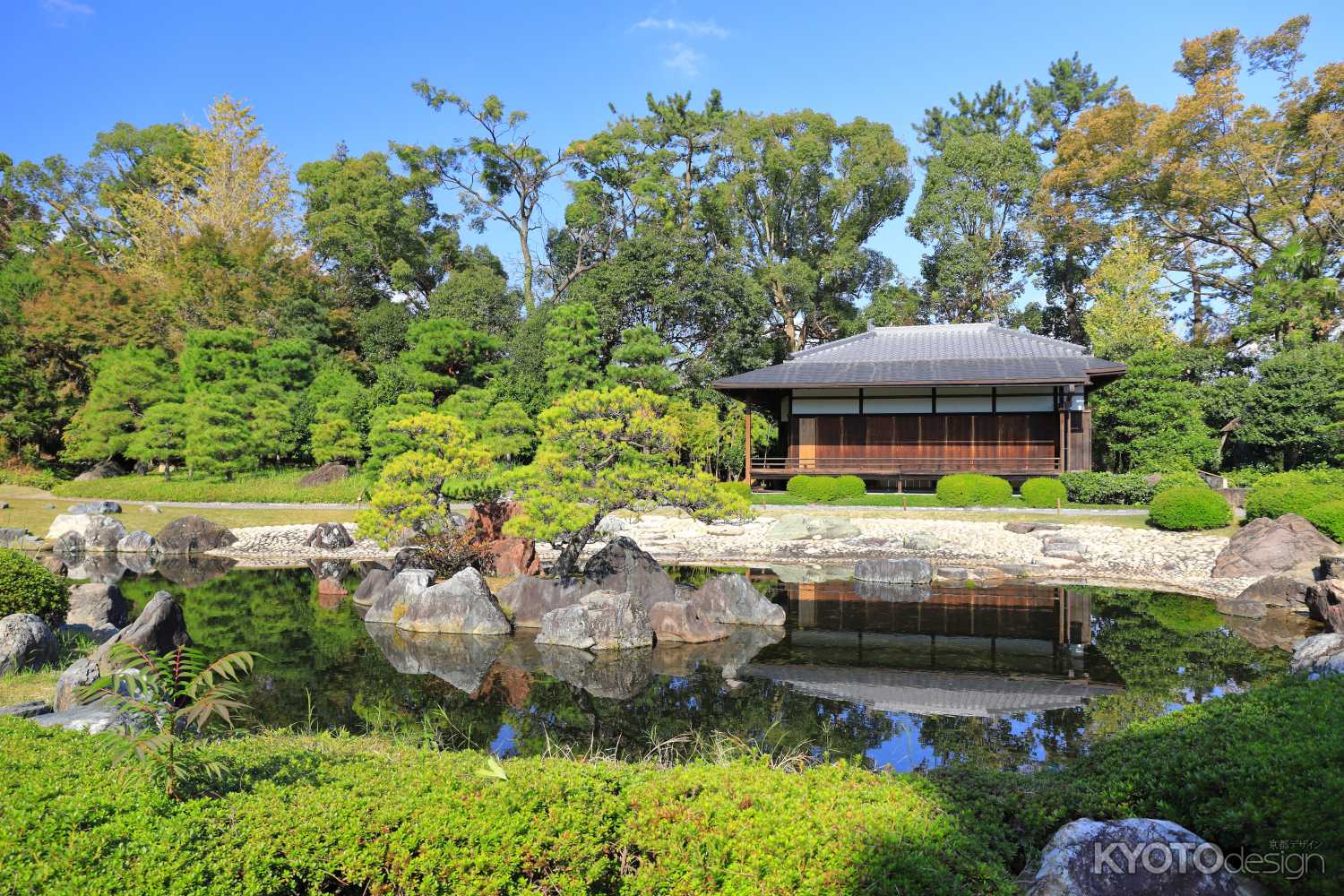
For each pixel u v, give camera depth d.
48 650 9.05
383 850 3.84
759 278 43.25
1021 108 49.69
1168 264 40.22
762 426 31.92
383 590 13.84
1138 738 5.34
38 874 3.43
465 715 8.68
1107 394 29.19
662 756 7.41
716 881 3.78
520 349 35.22
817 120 42.47
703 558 19.23
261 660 10.96
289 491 27.77
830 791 4.46
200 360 33.00
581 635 11.70
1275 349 34.16
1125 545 18.88
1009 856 4.23
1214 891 3.75
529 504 13.48
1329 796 3.96
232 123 43.94
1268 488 18.64
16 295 36.16
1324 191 34.66
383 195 44.19
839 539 20.78
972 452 28.47
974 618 13.31
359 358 41.34
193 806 3.94
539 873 4.03
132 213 45.44
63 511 24.95
